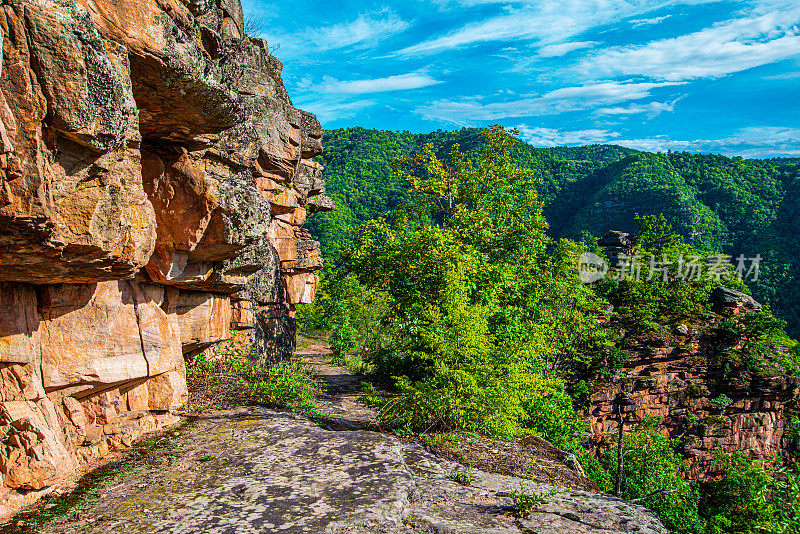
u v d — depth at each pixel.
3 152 3.70
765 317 31.53
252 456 6.55
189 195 7.22
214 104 6.11
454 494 5.84
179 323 8.99
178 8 5.49
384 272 17.42
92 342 6.27
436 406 9.15
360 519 4.76
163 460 6.35
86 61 3.98
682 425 29.02
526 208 20.50
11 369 5.20
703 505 24.58
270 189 13.72
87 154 4.39
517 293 16.39
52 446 5.15
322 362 25.00
